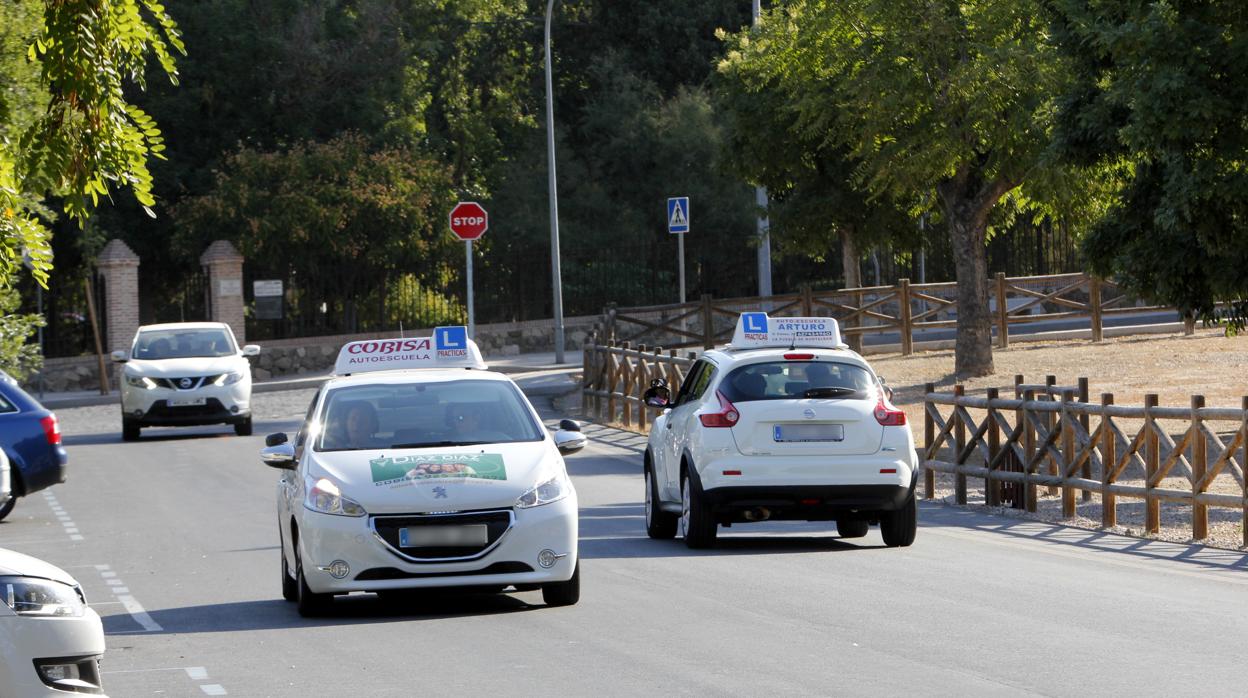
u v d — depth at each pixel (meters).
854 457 51.25
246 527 60.84
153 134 30.70
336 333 157.88
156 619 40.56
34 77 51.25
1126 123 64.31
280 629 38.53
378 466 39.72
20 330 94.25
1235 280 62.72
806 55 108.75
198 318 150.25
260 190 157.00
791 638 35.31
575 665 32.66
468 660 33.59
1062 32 67.12
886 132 107.19
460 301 165.75
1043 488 68.06
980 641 34.59
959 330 113.00
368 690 30.77
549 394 122.12
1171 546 52.09
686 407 54.38
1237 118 59.72
